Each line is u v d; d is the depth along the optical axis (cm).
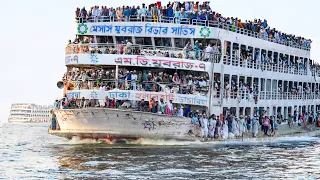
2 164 9150
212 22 12550
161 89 11631
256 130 14012
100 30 12375
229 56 13138
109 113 11031
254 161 9912
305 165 9612
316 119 18612
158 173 8362
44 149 11244
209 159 9912
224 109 13112
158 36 12262
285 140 14600
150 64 11688
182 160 9650
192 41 12400
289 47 16612
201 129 11981
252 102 14275
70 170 8556
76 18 12631
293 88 17062
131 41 12462
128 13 12344
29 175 8162
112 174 8225
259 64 14625
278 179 8212
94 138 11631
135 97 11506
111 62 11706
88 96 11681
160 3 13175
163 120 11256
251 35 14262
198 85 12081
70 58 12025
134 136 11300
